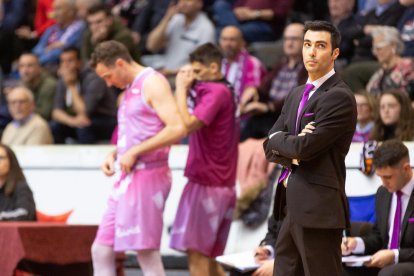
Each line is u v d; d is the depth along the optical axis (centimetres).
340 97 1018
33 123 2006
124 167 1355
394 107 1569
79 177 1830
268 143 1055
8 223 1494
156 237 1365
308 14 2342
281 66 1920
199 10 2223
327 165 1034
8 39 2573
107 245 1374
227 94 1475
